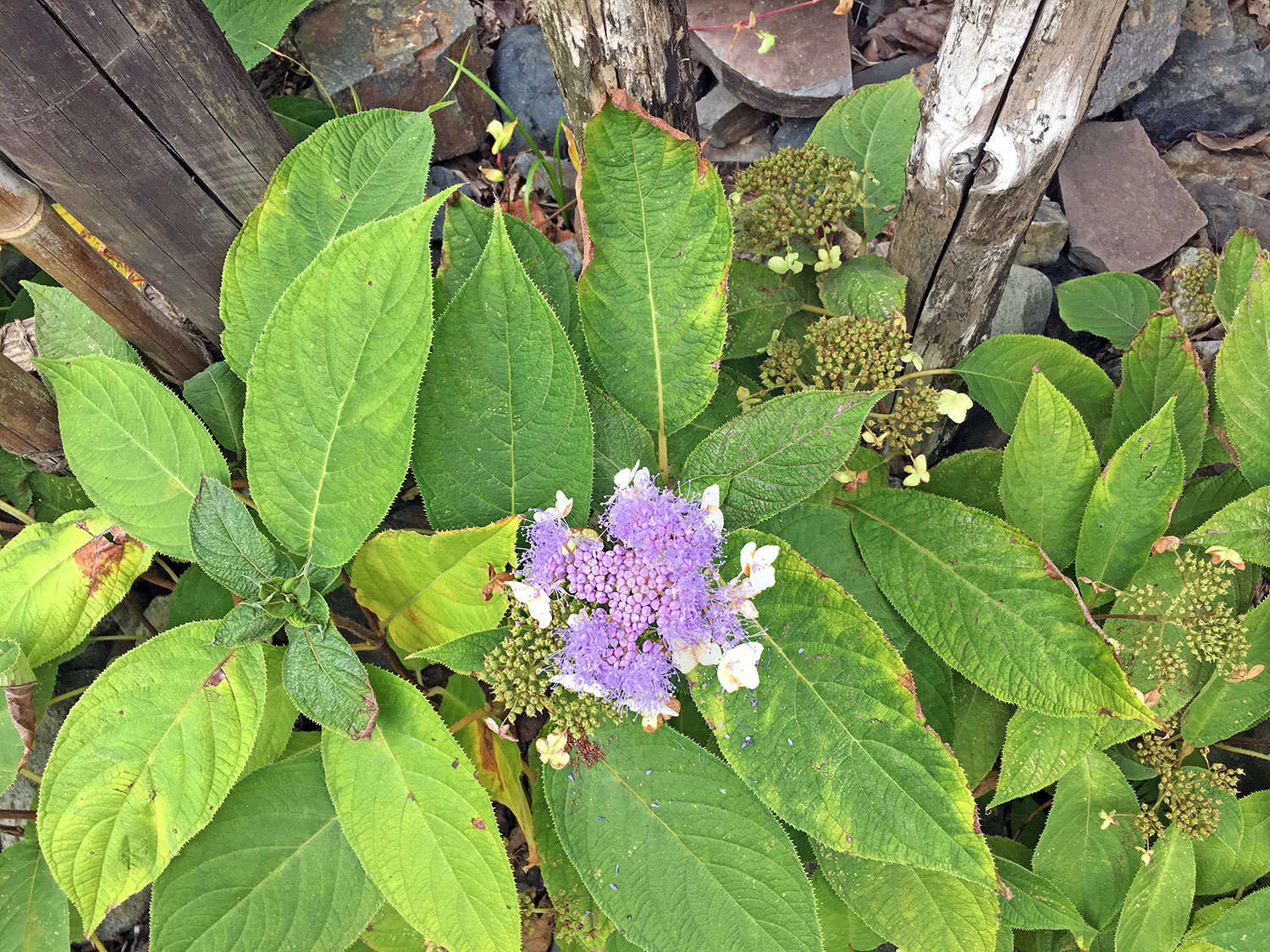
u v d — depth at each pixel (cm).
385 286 37
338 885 42
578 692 40
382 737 41
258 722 41
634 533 38
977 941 45
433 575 40
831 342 51
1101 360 70
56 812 39
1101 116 77
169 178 43
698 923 41
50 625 44
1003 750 46
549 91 75
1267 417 47
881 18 83
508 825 61
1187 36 75
